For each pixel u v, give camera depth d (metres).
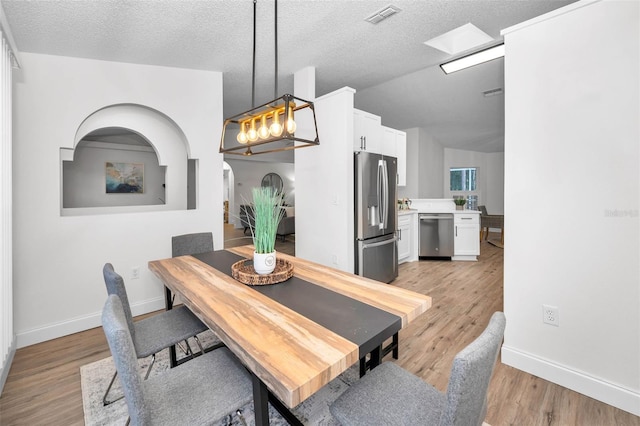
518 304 2.10
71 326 2.72
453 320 2.92
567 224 1.88
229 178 11.16
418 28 2.60
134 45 2.65
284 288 1.67
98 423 1.66
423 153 6.92
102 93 2.84
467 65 3.60
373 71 3.56
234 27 2.47
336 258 3.43
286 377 0.90
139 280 3.08
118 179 6.15
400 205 5.57
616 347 1.74
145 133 3.30
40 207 2.58
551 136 1.92
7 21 2.12
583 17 1.78
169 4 2.12
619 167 1.70
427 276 4.41
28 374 2.12
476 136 7.48
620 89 1.68
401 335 2.63
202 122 3.41
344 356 1.01
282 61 3.23
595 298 1.80
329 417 1.71
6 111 2.07
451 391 0.84
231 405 1.19
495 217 7.14
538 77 1.96
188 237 2.82
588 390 1.83
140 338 1.73
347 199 3.31
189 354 2.28
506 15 2.44
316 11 2.31
